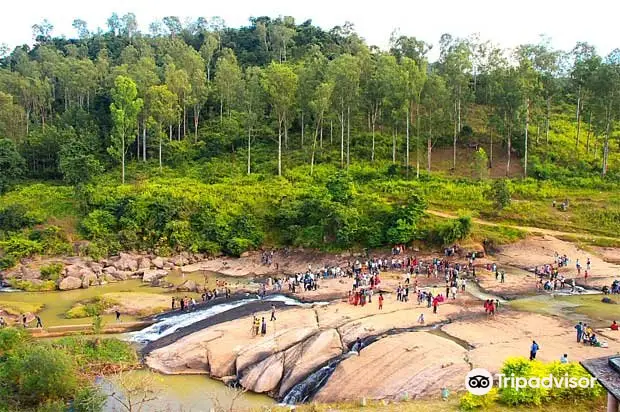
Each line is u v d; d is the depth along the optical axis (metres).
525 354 35.09
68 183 90.94
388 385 32.81
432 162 90.12
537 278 56.09
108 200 81.69
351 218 70.19
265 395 36.47
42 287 62.66
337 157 91.88
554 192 76.94
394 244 68.06
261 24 157.00
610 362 17.59
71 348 41.19
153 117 97.88
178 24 183.00
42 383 32.41
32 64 129.62
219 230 76.31
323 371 36.19
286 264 69.88
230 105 106.31
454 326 41.69
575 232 67.50
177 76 99.88
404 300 49.25
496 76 86.06
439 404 28.34
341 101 85.88
